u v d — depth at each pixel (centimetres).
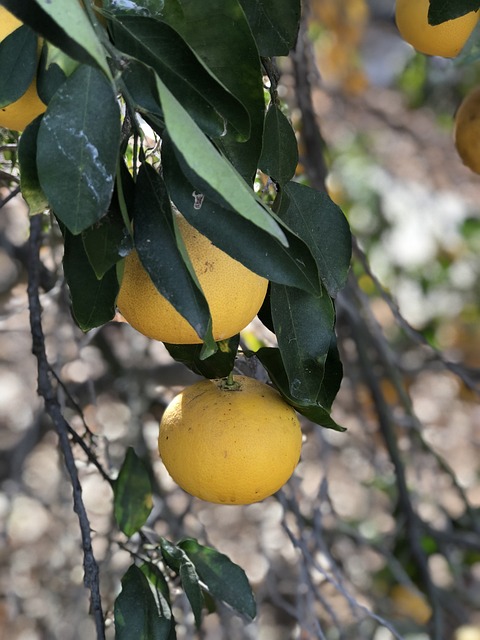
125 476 122
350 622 189
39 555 208
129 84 94
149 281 100
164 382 184
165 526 171
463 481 251
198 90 94
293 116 158
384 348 179
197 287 92
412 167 291
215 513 204
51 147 92
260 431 107
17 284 175
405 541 185
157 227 95
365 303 166
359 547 201
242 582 116
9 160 131
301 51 156
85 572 117
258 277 102
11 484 200
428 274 247
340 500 215
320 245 107
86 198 92
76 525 182
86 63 86
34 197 98
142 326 102
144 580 113
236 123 94
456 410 260
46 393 125
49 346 171
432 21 106
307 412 108
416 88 234
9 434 230
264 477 107
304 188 108
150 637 111
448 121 239
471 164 126
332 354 107
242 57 98
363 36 293
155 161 110
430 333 222
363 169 259
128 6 96
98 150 92
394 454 180
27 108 101
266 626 194
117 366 185
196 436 107
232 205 88
